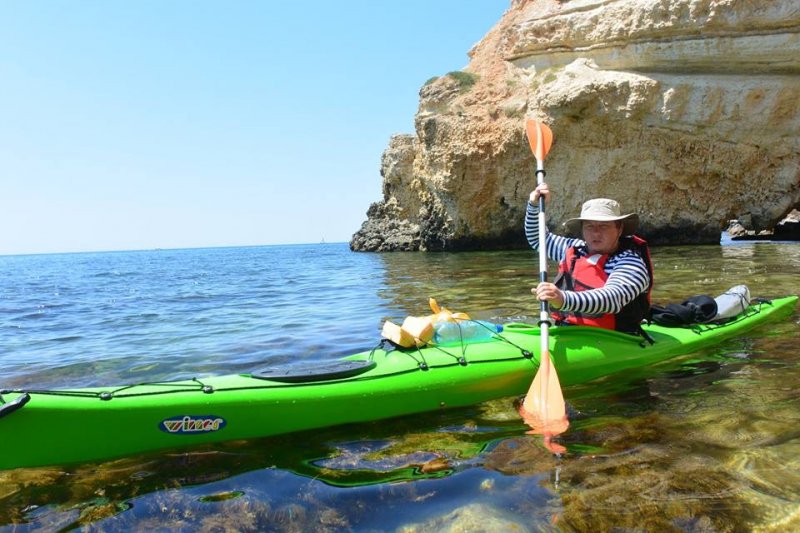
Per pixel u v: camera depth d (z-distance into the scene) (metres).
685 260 12.66
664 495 2.20
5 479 2.54
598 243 3.86
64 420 2.59
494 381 3.46
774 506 2.09
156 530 2.12
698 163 18.36
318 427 3.02
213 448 2.83
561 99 18.52
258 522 2.16
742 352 4.33
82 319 8.76
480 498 2.25
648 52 17.64
